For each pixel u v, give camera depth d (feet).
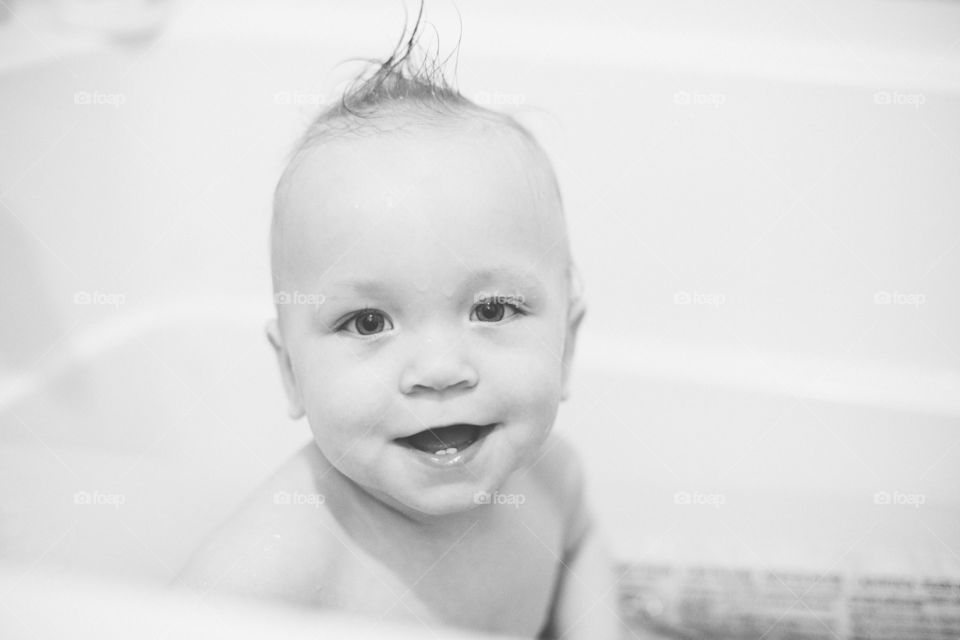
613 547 3.85
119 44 4.17
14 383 3.79
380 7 4.30
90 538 3.61
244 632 2.06
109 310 4.08
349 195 2.71
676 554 3.82
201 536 3.81
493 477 2.75
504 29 4.30
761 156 4.32
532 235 2.85
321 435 2.78
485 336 2.73
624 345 4.34
